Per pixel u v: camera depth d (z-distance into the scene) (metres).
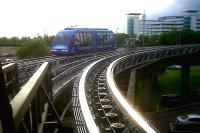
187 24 174.75
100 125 7.41
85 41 35.25
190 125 27.56
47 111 8.90
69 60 29.03
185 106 38.41
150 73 43.66
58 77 15.27
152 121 30.98
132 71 32.94
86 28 36.34
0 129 3.21
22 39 65.94
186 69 59.22
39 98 7.21
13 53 52.06
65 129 11.59
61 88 14.28
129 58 34.47
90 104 8.68
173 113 34.78
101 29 40.09
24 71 16.88
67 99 16.12
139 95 41.62
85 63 25.12
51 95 10.94
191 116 28.17
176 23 197.25
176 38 92.31
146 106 39.25
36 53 49.19
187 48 58.66
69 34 33.28
